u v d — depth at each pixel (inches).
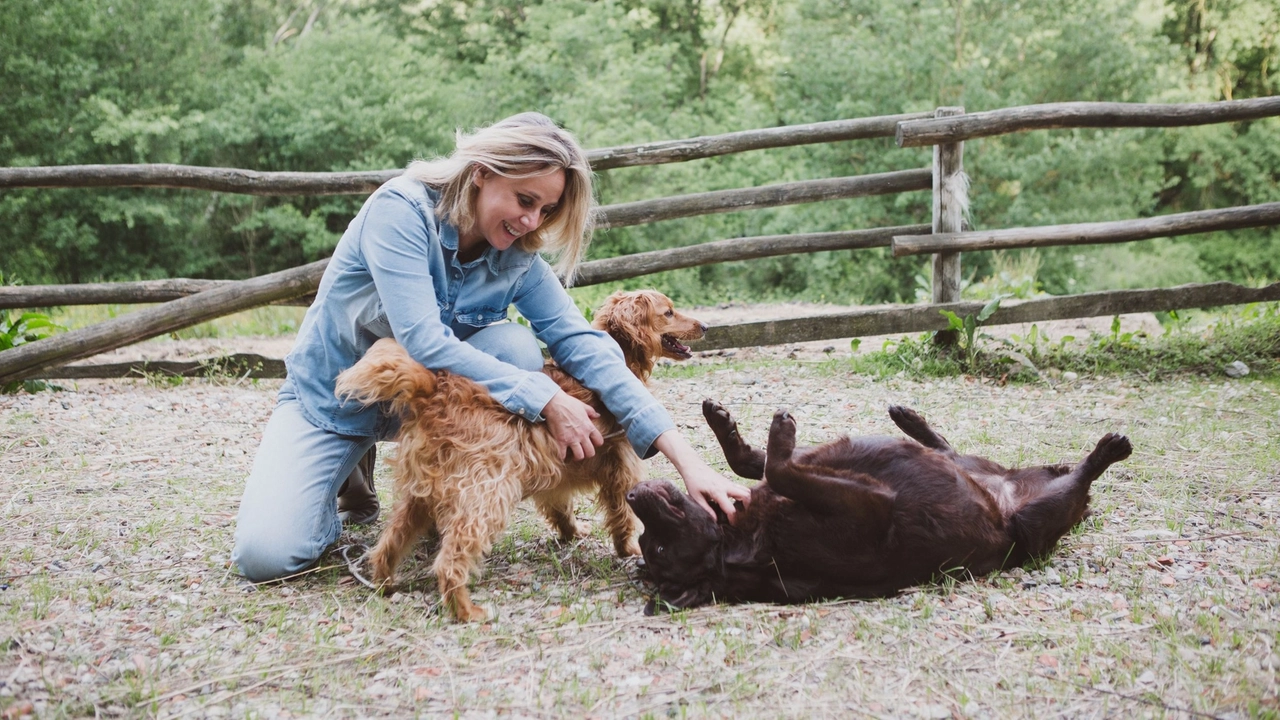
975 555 114.2
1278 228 782.5
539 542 136.6
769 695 89.8
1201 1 824.9
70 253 685.3
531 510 150.4
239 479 165.2
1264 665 91.3
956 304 245.9
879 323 246.2
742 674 93.0
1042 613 105.6
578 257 128.2
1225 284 243.0
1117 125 244.1
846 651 97.6
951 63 671.1
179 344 311.0
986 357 241.0
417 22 932.0
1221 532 129.3
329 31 843.4
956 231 252.4
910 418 142.8
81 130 658.2
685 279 635.5
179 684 93.4
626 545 129.9
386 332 122.1
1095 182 676.7
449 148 715.4
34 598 113.2
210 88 708.0
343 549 131.0
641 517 110.9
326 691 92.5
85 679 93.7
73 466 171.3
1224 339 247.8
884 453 115.7
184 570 124.0
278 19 882.8
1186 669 91.2
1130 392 218.5
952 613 105.9
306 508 121.0
